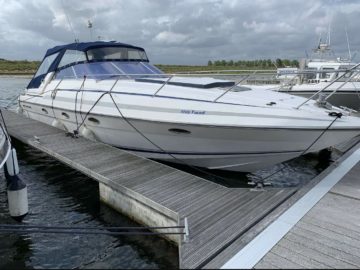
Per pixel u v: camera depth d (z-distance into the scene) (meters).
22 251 3.66
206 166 5.39
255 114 4.48
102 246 3.66
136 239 3.75
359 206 3.73
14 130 7.17
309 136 4.38
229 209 3.61
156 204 3.69
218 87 5.49
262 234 3.13
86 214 4.46
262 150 4.77
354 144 6.71
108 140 6.20
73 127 6.85
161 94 5.20
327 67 11.73
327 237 3.10
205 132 4.74
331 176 4.68
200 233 3.15
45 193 5.21
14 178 4.21
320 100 4.93
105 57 6.80
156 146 5.49
